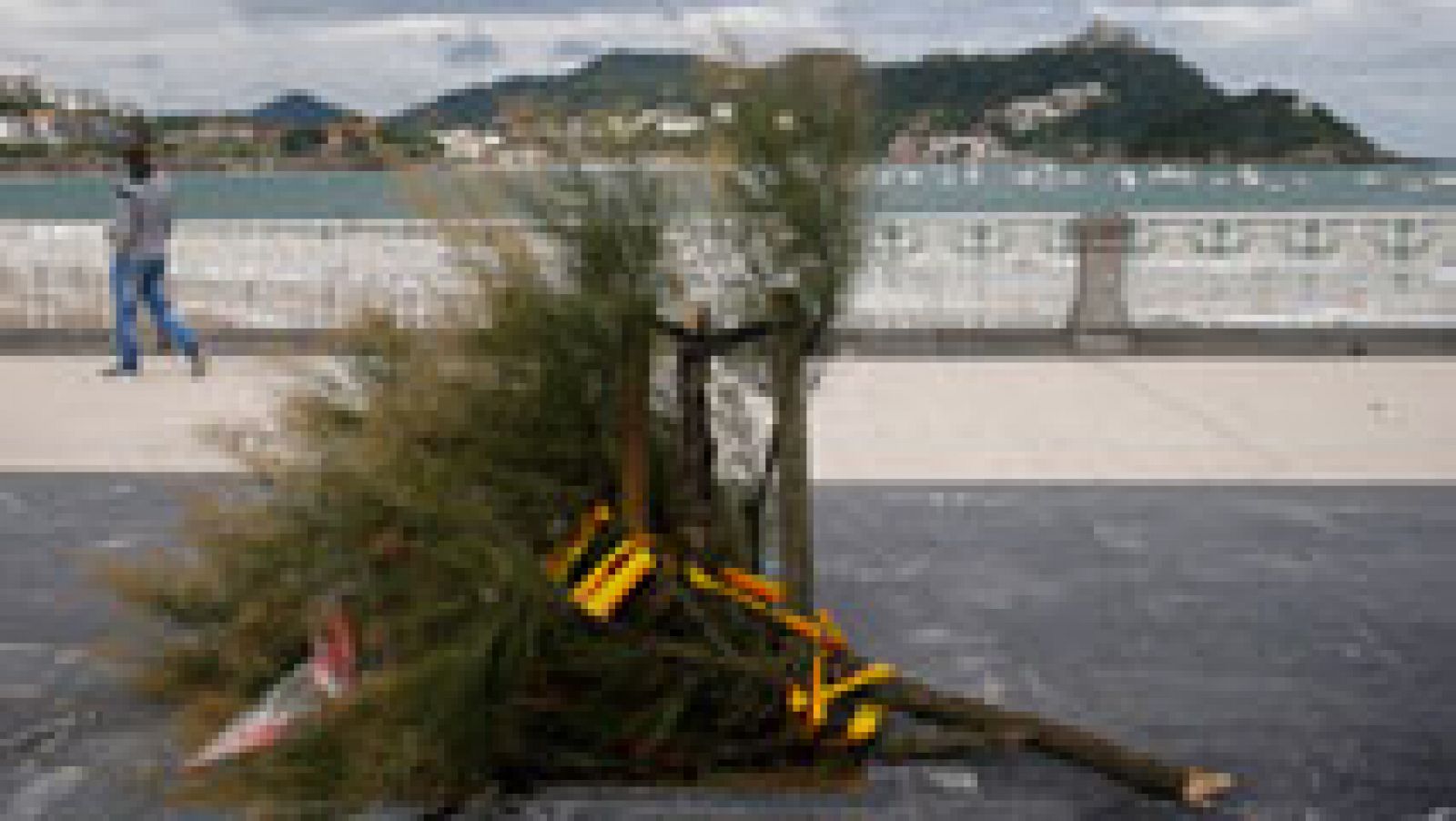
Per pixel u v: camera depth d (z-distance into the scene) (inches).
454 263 139.0
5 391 408.2
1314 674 163.8
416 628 122.8
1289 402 389.1
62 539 223.3
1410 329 511.8
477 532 122.7
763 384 150.8
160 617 158.1
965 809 127.8
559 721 130.2
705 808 127.1
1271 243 534.3
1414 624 181.8
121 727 144.2
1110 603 191.6
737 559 146.5
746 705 132.6
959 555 217.2
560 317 133.4
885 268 530.6
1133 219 534.9
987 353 500.1
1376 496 260.7
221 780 124.6
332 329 145.6
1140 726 147.3
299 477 132.0
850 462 302.4
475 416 134.1
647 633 132.5
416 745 116.0
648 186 137.3
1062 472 289.1
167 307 445.1
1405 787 132.7
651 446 142.6
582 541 135.4
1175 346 509.0
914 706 138.0
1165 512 247.8
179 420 353.7
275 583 135.2
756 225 141.3
